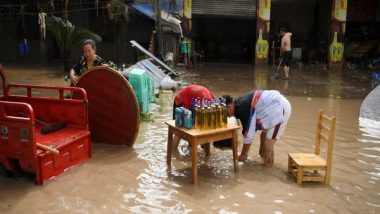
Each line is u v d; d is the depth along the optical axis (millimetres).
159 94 11094
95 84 6176
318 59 22859
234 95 11672
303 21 23891
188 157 5988
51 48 21531
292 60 22219
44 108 5926
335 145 6758
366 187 5035
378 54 21484
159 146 6457
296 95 11969
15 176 4980
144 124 7812
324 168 5035
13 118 4688
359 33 22891
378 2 22266
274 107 5336
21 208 4262
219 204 4465
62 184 4863
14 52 21469
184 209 4328
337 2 20547
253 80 15250
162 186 4906
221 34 24000
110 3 18047
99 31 20578
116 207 4332
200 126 5121
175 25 17906
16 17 20797
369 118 8852
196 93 5809
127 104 6109
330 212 4355
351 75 17812
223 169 5531
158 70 12664
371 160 6031
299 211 4355
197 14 20938
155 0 17297
